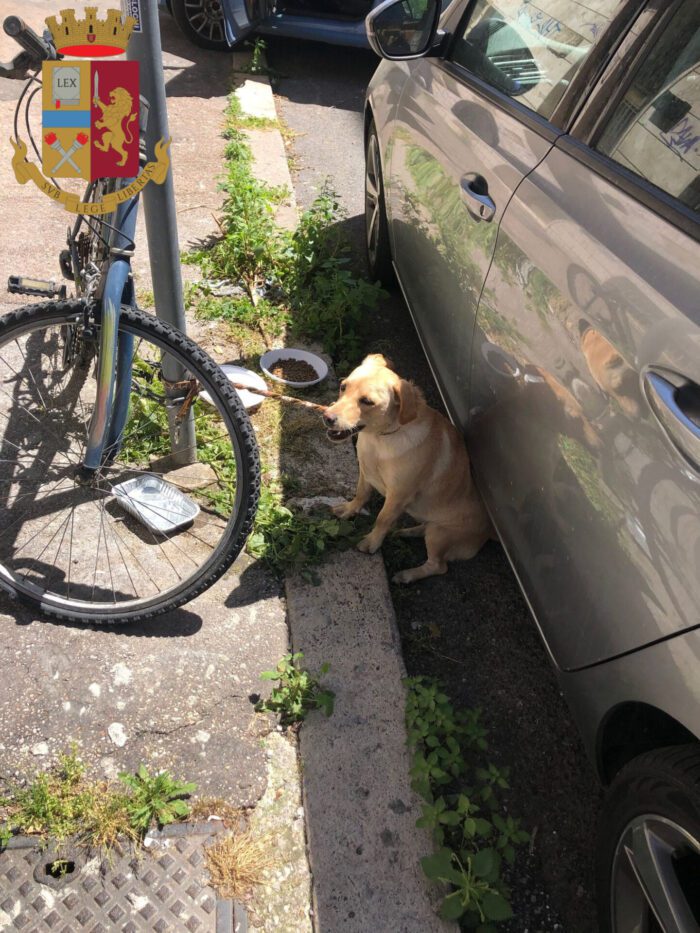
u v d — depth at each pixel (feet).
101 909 5.90
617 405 5.46
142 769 6.66
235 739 7.21
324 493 10.29
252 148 18.95
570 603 6.20
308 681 7.60
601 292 5.76
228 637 8.11
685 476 4.70
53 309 7.30
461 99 9.68
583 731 6.15
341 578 9.02
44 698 7.18
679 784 4.92
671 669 4.81
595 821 7.27
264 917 6.06
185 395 8.87
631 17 6.73
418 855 6.59
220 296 13.53
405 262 11.85
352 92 24.52
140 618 7.85
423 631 8.89
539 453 6.77
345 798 6.89
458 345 9.11
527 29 8.70
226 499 9.61
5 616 7.80
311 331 13.03
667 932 4.90
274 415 11.21
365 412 8.39
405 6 10.16
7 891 5.92
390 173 12.43
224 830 6.55
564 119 7.28
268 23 23.44
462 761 7.26
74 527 8.90
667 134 5.92
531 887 6.70
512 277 7.27
